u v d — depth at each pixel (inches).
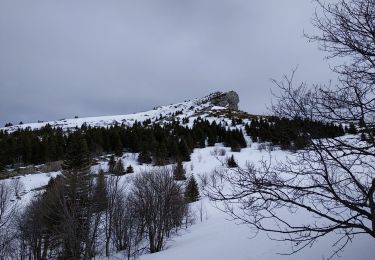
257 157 2217.0
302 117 206.8
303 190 217.8
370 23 212.5
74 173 1019.3
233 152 2824.8
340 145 208.2
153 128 3986.2
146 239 1194.6
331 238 453.4
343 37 216.2
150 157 2667.3
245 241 606.2
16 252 1125.1
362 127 211.6
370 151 221.6
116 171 1272.1
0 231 1013.8
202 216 1417.3
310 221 579.2
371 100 206.5
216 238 766.5
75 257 658.8
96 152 2600.9
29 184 1897.1
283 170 221.5
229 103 7135.8
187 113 6309.1
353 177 208.7
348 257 357.4
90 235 741.3
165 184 1071.6
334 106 206.7
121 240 1139.9
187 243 893.8
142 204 1064.8
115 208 1056.2
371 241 389.7
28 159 2792.8
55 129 4940.9
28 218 1036.5
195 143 3321.9
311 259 386.0
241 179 226.1
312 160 213.5
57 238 848.9
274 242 530.0
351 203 208.5
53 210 845.8
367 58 209.2
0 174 2240.4
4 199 1096.8
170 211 1125.7
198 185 1732.3
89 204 748.6
